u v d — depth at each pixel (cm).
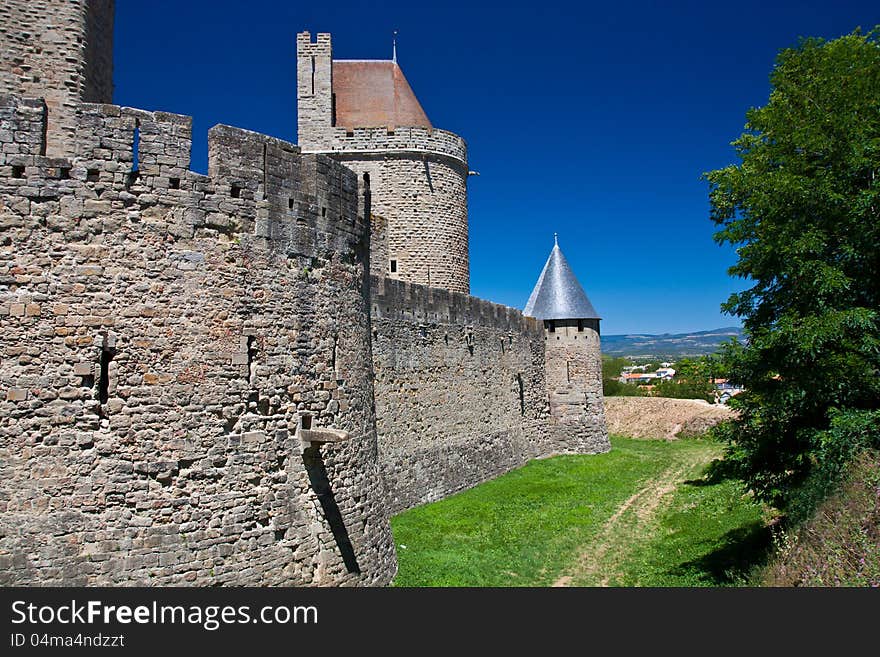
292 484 1052
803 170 1430
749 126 1697
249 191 1046
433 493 2361
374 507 1245
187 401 950
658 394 6272
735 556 1561
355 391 1215
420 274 2945
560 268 3916
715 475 2464
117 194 930
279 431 1045
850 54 1492
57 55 1294
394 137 2931
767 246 1373
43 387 872
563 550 1770
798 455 1349
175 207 968
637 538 1889
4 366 859
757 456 1457
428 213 2973
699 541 1780
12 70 1262
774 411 1384
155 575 906
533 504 2327
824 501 1204
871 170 1334
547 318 3775
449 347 2591
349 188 1240
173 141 975
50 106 1284
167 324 946
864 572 941
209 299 984
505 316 3197
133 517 902
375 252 2534
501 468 2970
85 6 1326
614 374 9275
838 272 1270
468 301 2789
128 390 913
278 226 1080
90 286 904
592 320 3781
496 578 1498
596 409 3725
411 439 2267
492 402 2966
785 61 1611
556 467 3169
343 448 1163
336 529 1120
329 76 2958
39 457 864
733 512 1998
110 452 895
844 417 1230
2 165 880
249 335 1022
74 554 871
